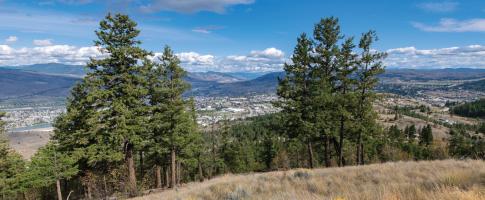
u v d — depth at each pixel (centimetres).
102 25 2131
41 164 2808
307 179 1302
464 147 4803
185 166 4534
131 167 2342
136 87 2212
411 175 1134
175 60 2491
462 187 655
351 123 2609
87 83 2098
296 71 2612
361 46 2525
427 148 5809
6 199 3162
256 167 5888
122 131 2064
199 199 1121
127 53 2139
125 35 2181
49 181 2767
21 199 3741
